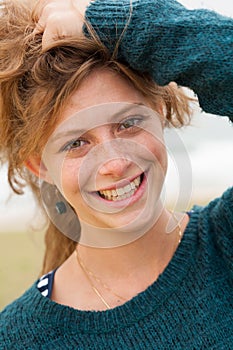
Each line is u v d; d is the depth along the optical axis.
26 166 1.32
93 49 1.17
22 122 1.25
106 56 1.17
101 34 1.17
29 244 3.50
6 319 1.34
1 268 3.19
